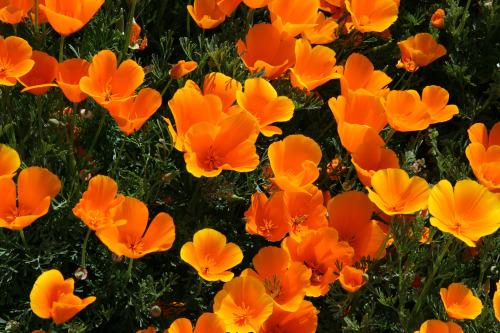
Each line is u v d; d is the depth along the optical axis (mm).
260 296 933
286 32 1073
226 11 1057
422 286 1046
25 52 945
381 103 1024
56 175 968
